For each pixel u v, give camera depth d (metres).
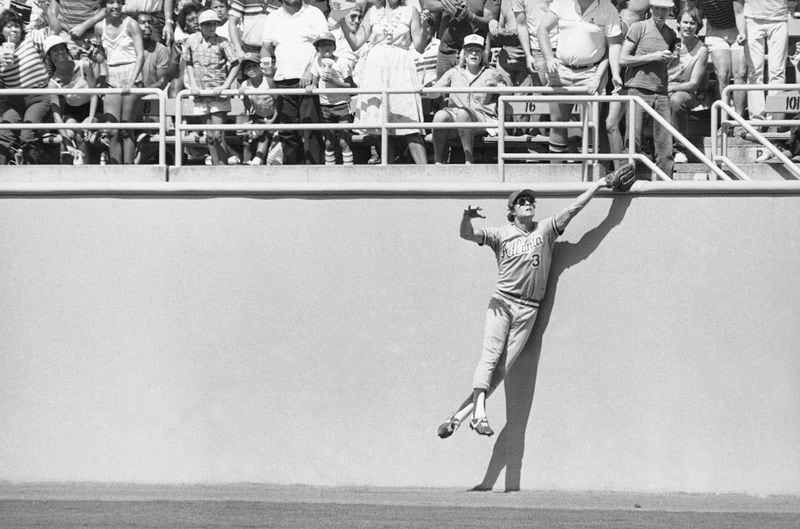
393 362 46.81
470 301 46.50
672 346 45.84
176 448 47.47
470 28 56.16
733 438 45.59
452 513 41.38
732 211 45.62
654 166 46.78
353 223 47.00
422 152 52.84
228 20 57.00
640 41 52.03
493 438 46.44
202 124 55.34
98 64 57.00
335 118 53.81
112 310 47.75
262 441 47.22
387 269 46.84
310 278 47.16
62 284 47.94
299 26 54.00
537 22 54.03
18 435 47.97
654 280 45.91
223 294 47.44
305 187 47.00
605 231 46.09
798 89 48.66
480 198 46.47
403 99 52.66
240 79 55.50
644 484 45.78
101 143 55.84
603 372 46.06
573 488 46.06
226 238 47.41
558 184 46.16
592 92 52.06
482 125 48.88
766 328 45.53
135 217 47.69
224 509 42.03
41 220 47.94
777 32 54.88
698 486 45.66
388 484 46.72
